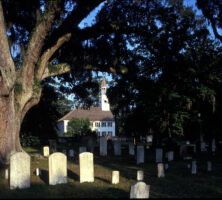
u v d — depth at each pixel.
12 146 16.14
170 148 25.78
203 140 30.17
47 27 15.73
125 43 22.22
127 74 21.47
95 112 78.31
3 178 11.71
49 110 33.53
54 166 10.31
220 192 9.62
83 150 21.69
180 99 19.98
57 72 19.91
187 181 11.60
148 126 24.89
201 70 20.23
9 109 16.09
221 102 21.34
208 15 18.75
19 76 17.08
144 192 7.93
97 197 8.35
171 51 21.33
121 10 21.39
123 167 15.82
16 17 18.78
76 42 19.95
